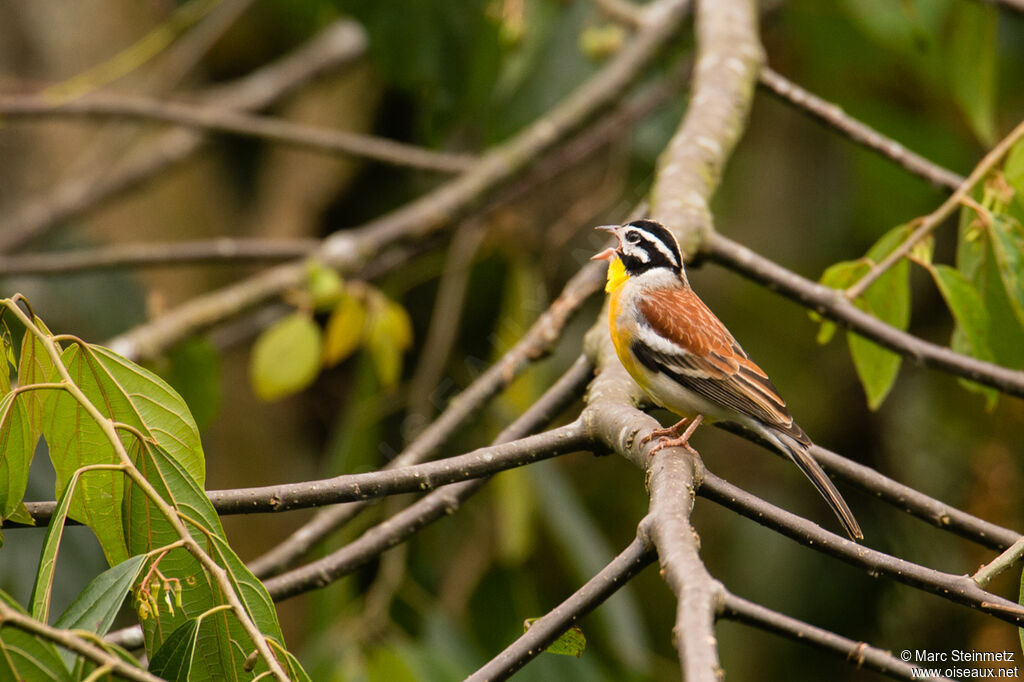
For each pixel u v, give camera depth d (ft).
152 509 16.07
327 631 35.29
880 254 26.02
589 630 38.55
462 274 42.11
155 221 56.54
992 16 35.58
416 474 18.15
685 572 14.38
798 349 50.42
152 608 14.75
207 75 62.90
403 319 38.24
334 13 51.60
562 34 49.65
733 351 23.97
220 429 51.96
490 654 38.81
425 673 33.96
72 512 16.35
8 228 50.72
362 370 39.24
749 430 23.88
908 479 47.21
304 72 54.34
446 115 46.55
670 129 51.13
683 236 26.20
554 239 45.19
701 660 12.73
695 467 17.79
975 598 16.66
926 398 47.91
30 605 14.17
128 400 16.42
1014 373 24.09
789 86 31.50
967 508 45.14
